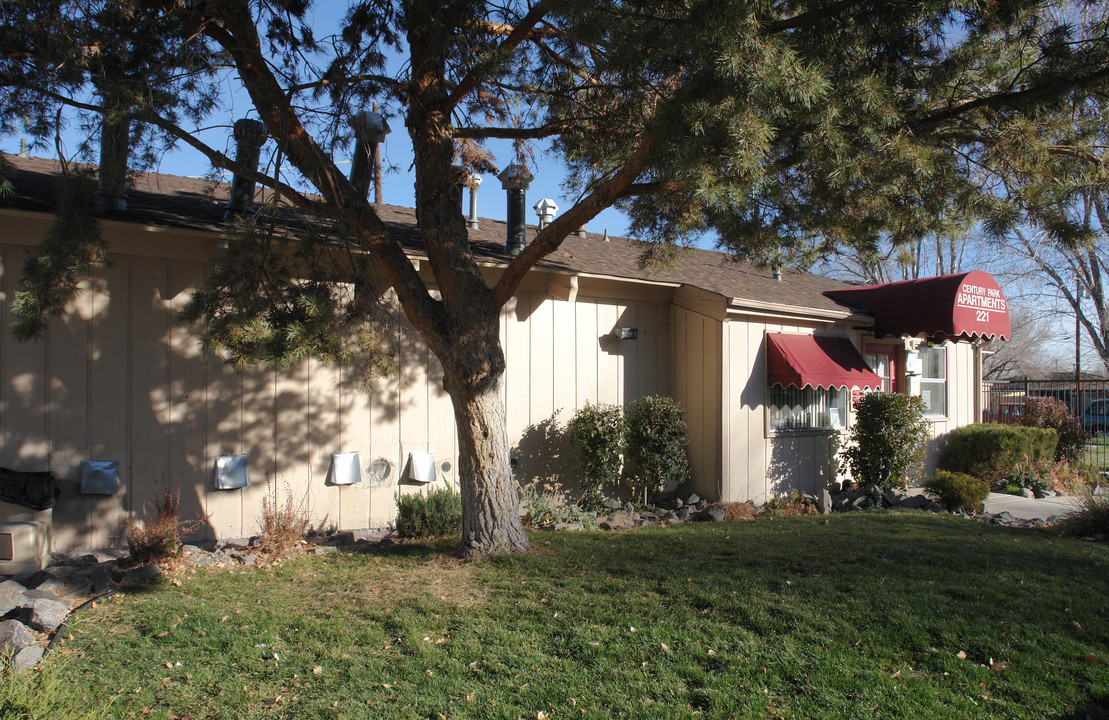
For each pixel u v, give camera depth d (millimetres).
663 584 5820
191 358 7828
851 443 12828
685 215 8062
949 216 7285
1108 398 17625
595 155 8367
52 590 5781
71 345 7223
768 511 10680
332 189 6445
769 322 11680
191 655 4617
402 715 3859
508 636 4824
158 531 6621
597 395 10820
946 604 5262
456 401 6941
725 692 4035
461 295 6801
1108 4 8930
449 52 7465
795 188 7996
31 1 6105
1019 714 3828
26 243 6977
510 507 7098
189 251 7789
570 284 10000
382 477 8969
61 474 7137
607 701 3969
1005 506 11594
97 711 3863
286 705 3986
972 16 6629
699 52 6004
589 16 6340
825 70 6520
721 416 10844
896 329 13062
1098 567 6441
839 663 4355
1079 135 6875
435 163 6988
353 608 5445
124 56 6852
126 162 6695
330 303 6285
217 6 6820
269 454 8258
